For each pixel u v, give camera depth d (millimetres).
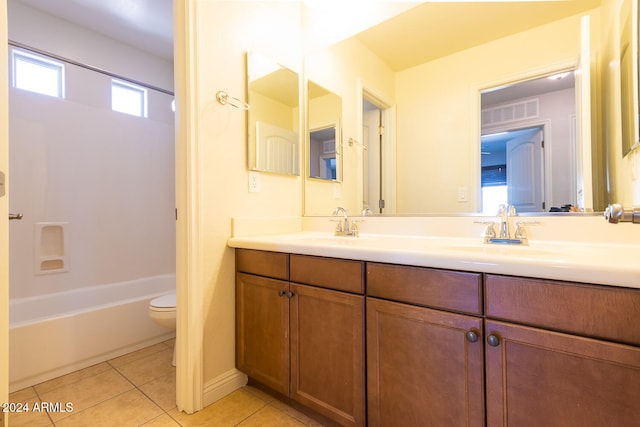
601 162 1115
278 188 1772
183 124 1348
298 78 1906
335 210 1718
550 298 727
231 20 1517
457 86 1431
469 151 1396
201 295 1379
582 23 1172
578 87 1169
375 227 1643
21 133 2148
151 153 2863
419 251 928
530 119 1258
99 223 2518
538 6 1261
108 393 1498
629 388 641
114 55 2695
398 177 1593
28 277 2160
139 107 2883
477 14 1394
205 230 1398
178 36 1358
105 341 1845
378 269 1020
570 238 1144
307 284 1223
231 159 1516
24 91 2166
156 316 1754
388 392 999
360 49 1712
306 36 1935
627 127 1053
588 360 683
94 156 2500
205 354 1398
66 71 2381
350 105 1751
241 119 1570
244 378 1564
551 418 729
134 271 2719
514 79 1301
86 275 2434
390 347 993
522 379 765
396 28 1600
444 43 1470
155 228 2877
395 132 1605
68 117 2367
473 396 835
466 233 1374
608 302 661
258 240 1403
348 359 1098
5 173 966
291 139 1852
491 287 806
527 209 1251
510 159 1298
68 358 1688
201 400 1371
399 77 1591
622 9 1072
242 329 1480
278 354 1325
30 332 1565
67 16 2373
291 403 1396
